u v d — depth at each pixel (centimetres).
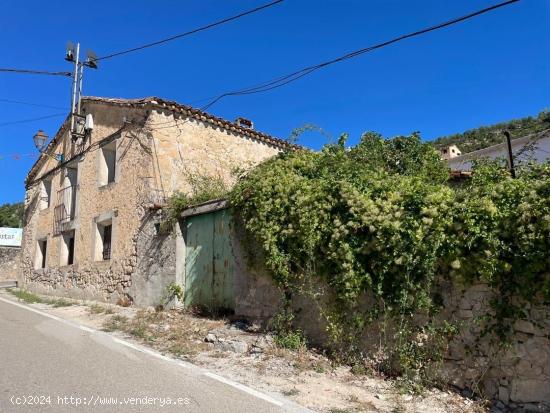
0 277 3259
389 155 992
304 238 716
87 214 1544
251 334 782
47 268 1827
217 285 993
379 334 616
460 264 532
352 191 668
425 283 568
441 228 553
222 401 485
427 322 566
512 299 501
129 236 1298
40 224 1973
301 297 745
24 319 1015
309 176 820
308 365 634
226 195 984
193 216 1093
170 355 693
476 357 521
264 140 1534
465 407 495
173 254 1105
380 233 609
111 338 808
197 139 1351
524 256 483
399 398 523
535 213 481
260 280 839
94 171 1539
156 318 982
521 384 485
